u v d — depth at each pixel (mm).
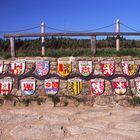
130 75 9969
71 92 9734
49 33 10125
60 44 11773
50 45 11586
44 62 9844
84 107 9477
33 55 10305
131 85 9930
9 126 7219
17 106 9547
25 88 9773
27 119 7883
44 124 7367
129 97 9750
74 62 9867
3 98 9711
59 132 6691
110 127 7070
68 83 9750
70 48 11500
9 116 8203
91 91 9789
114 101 9688
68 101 9617
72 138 6285
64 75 9789
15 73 9883
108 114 8492
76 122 7590
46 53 10352
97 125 7262
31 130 6848
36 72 9852
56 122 7582
